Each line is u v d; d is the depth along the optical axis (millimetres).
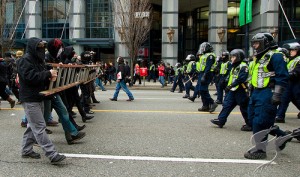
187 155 5727
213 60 10242
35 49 4957
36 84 4988
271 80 5426
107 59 37219
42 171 4902
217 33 33094
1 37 23688
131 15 27062
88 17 35219
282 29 33188
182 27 41875
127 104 12188
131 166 5145
